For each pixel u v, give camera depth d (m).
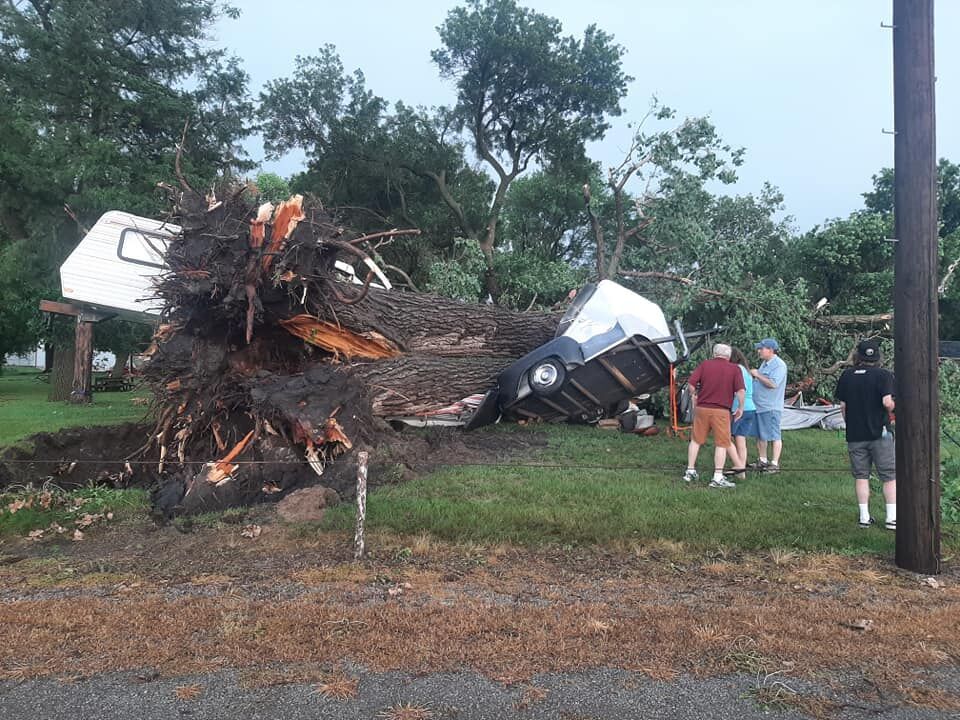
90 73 17.78
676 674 3.04
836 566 4.56
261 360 6.82
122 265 10.45
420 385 8.44
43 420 9.08
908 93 4.48
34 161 15.80
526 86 25.06
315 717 2.68
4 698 2.81
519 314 10.04
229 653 3.20
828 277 16.28
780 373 7.26
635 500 5.81
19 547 5.09
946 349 10.28
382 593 4.00
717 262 12.02
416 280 24.84
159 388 6.79
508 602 3.88
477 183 26.69
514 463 7.50
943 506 5.55
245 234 5.93
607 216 15.32
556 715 2.71
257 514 5.62
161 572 4.41
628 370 9.45
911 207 4.49
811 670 3.08
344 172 25.19
